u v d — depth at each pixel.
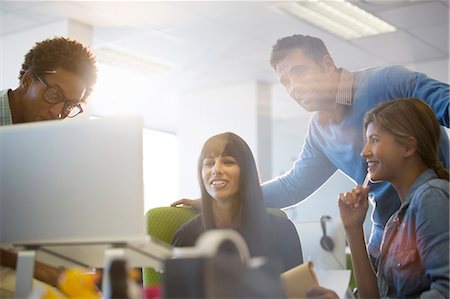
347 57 4.74
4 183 1.28
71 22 4.19
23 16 4.12
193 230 1.72
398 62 4.60
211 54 5.05
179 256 0.89
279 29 4.46
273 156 5.98
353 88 2.12
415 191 1.55
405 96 2.03
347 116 2.11
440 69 4.41
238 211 1.71
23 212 1.26
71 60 1.74
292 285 1.29
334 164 2.20
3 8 3.99
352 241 1.64
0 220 1.28
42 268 1.28
